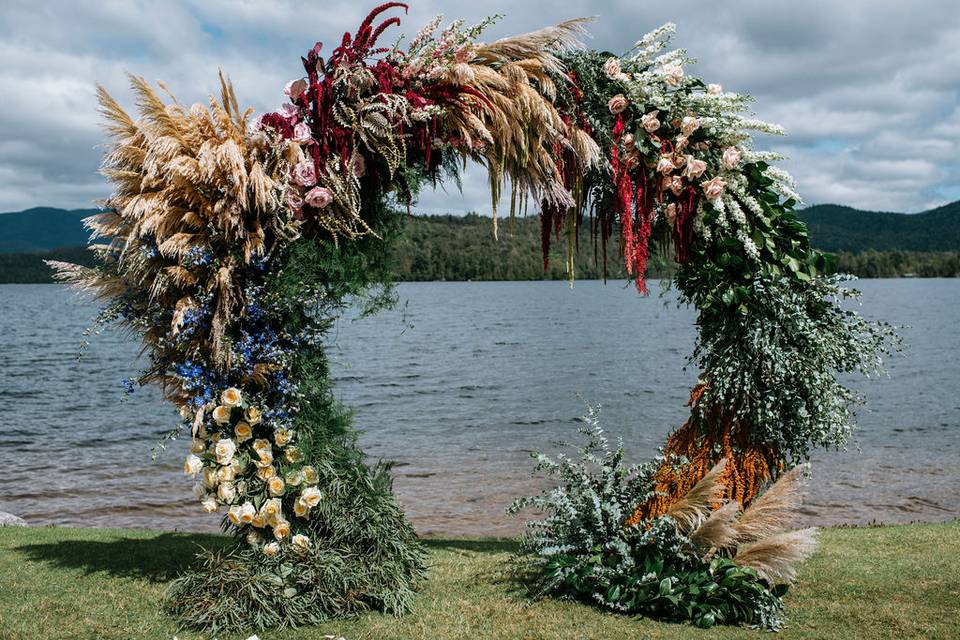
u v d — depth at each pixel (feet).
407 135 14.80
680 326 224.74
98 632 12.91
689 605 13.70
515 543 22.27
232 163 13.41
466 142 15.39
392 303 15.14
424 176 15.64
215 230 13.85
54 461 49.14
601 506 15.30
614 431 62.13
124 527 31.73
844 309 16.10
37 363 131.64
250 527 14.49
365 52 14.71
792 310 15.39
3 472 45.16
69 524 32.55
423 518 33.88
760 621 13.51
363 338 189.47
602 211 18.34
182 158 13.35
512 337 186.29
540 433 61.21
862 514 33.78
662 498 15.70
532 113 15.85
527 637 12.94
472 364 123.34
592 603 14.74
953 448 51.39
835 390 15.74
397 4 14.48
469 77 14.94
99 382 103.14
